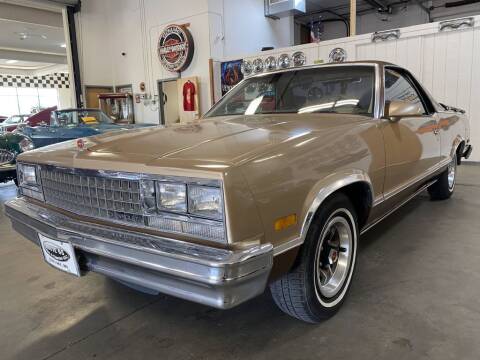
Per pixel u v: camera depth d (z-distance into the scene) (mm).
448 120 3514
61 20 12359
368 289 2201
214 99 9070
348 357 1631
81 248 1605
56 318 2064
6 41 15555
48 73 22469
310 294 1719
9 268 2768
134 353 1730
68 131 5867
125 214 1561
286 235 1500
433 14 13680
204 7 8977
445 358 1598
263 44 10453
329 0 13047
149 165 1460
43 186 1971
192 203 1369
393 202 2475
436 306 2002
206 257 1281
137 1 10453
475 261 2555
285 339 1778
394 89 2609
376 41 6879
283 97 2588
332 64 2613
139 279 1479
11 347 1817
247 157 1420
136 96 11047
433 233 3115
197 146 1608
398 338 1743
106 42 11461
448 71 6352
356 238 2049
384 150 2172
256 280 1340
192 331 1885
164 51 9773
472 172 5707
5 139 4820
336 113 2311
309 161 1615
